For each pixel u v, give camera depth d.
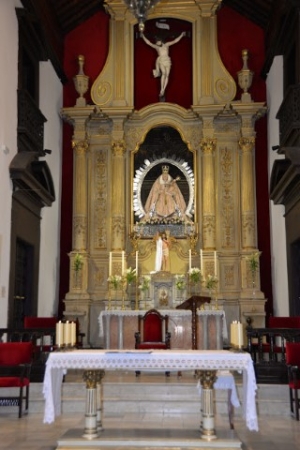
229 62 14.49
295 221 11.38
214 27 14.26
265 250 13.82
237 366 5.71
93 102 14.26
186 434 5.96
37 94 12.43
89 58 14.66
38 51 12.29
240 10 14.48
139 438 5.74
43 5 12.38
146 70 14.62
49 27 13.09
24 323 10.97
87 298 13.22
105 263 13.74
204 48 14.16
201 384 5.91
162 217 13.89
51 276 13.35
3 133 9.87
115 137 14.03
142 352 5.92
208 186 13.70
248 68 14.11
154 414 7.83
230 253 13.64
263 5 13.36
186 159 14.17
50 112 13.45
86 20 14.67
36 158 11.39
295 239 11.38
